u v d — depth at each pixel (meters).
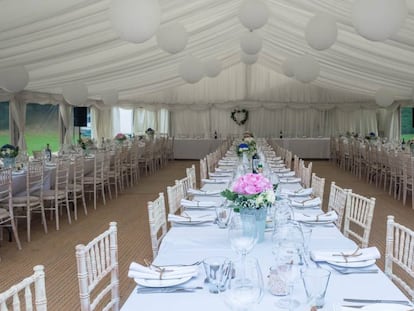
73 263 4.41
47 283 3.88
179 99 15.65
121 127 15.61
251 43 7.48
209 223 2.96
